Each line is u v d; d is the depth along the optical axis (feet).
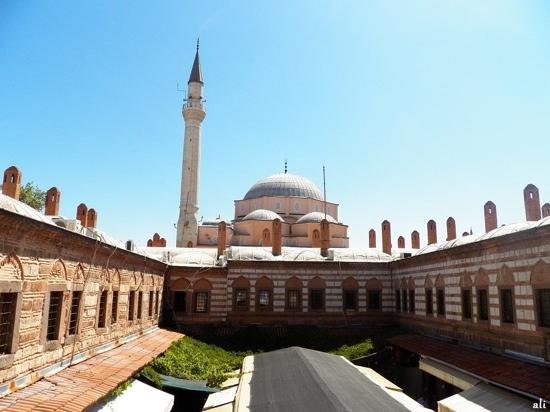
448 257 90.68
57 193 90.89
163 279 119.14
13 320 43.45
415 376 102.63
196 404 80.79
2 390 41.57
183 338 104.99
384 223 145.79
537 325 62.90
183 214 180.55
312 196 200.34
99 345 67.15
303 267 125.80
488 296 75.72
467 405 56.54
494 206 103.19
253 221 174.81
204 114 189.47
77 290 58.65
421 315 104.94
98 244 63.10
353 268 127.03
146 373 65.51
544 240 61.82
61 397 44.01
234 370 87.51
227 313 122.83
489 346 75.41
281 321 123.03
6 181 72.23
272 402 50.85
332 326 122.52
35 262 47.29
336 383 55.47
